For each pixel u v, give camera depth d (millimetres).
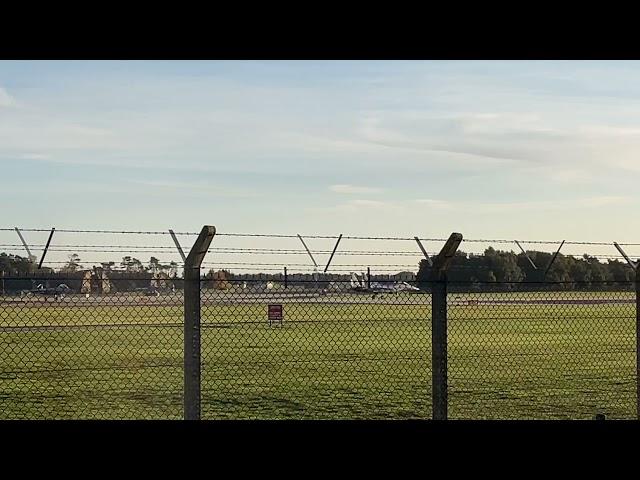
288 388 15812
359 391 15477
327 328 26406
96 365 18812
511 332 27656
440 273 7910
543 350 22859
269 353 21875
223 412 12953
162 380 16516
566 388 15492
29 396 14438
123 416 12227
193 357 7215
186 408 7215
